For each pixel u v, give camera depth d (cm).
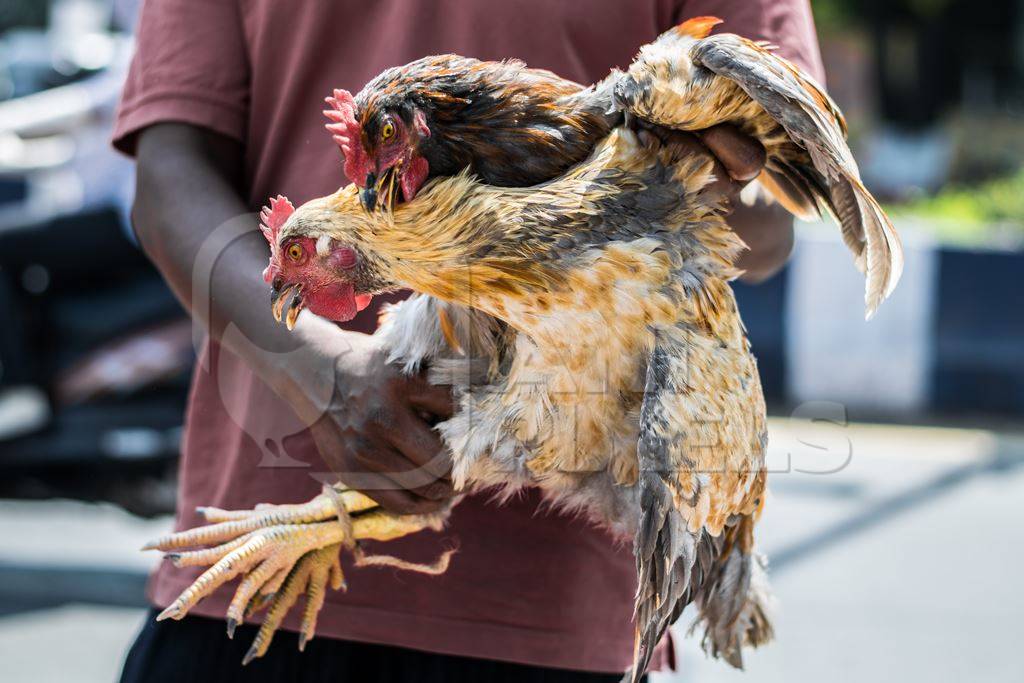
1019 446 479
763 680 276
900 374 521
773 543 362
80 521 381
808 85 118
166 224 139
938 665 286
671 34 121
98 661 285
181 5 145
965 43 1036
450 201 116
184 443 148
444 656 142
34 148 589
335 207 120
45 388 300
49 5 1357
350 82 139
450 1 136
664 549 118
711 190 119
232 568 126
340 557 139
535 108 118
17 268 299
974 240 572
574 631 138
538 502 136
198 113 143
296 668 143
